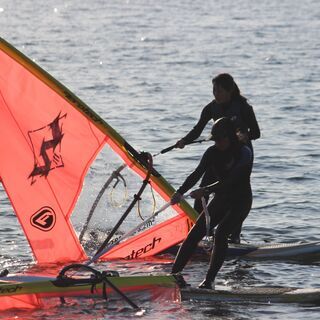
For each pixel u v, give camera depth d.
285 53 146.25
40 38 172.00
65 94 41.44
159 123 82.44
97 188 44.44
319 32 185.00
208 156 38.62
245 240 46.91
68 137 42.34
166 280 37.22
